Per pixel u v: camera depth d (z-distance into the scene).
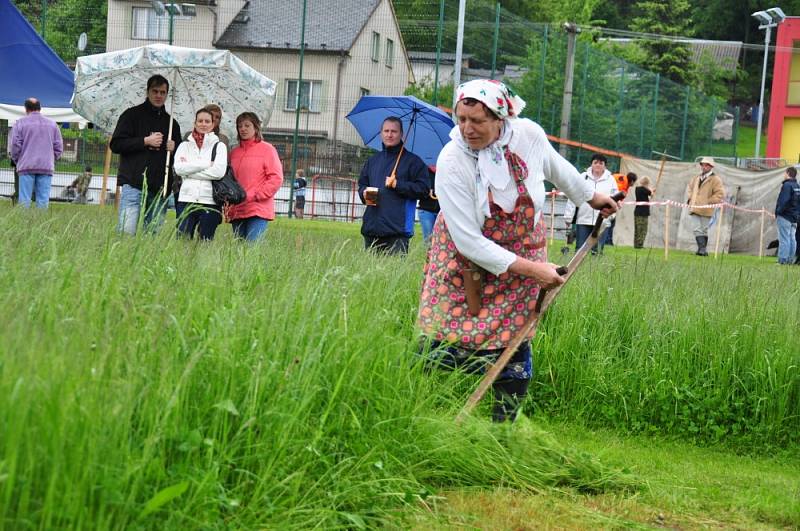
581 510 4.80
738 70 77.94
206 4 40.56
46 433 3.16
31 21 31.12
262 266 5.83
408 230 11.41
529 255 5.25
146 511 3.36
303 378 4.33
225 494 3.86
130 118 11.68
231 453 3.91
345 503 4.28
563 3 68.31
